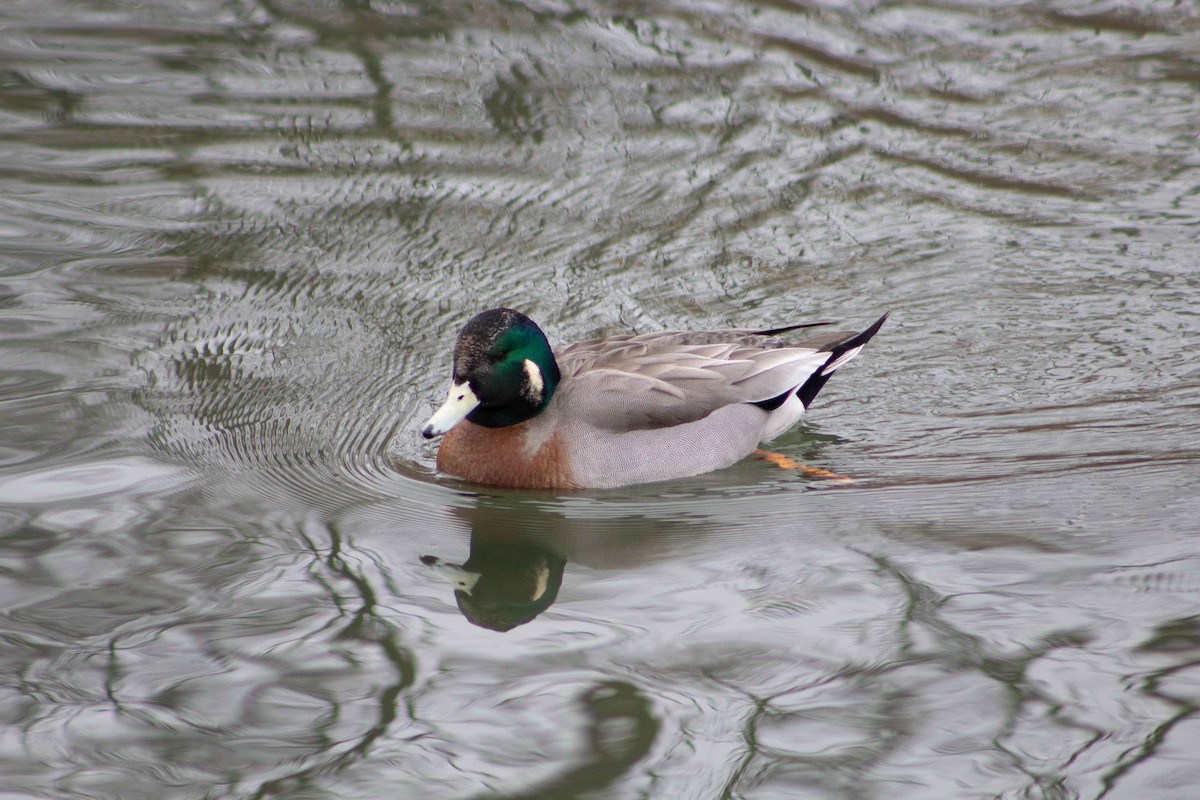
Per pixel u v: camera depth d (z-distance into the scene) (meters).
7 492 10.36
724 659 8.29
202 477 10.79
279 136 17.30
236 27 20.52
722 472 11.32
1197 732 7.34
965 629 8.48
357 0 21.20
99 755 7.35
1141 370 12.31
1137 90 17.83
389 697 7.92
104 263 14.52
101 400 11.94
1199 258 14.09
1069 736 7.39
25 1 21.44
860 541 9.89
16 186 16.17
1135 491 10.36
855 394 12.32
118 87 18.69
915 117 17.39
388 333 13.21
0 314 13.42
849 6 20.55
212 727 7.61
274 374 12.52
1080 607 8.68
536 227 15.10
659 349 11.73
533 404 11.04
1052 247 14.47
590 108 17.73
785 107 17.69
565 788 7.10
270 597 9.05
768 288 13.91
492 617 8.92
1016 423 11.64
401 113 17.83
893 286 13.89
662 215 15.30
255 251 14.73
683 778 7.16
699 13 20.36
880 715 7.64
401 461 11.45
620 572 9.63
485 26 20.22
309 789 7.09
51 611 8.73
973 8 20.41
